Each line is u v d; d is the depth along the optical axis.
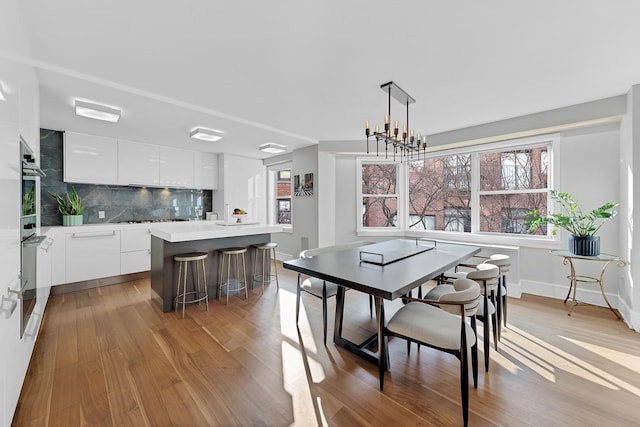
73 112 3.16
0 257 1.26
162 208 5.21
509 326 2.73
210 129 3.87
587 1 1.54
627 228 2.83
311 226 5.02
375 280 1.80
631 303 2.67
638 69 2.31
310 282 2.69
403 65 2.24
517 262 3.60
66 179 3.90
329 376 1.96
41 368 2.03
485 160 4.23
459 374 1.99
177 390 1.81
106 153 4.24
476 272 1.96
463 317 1.52
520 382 1.88
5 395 1.35
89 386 1.84
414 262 2.35
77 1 1.53
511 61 2.18
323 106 3.15
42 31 1.79
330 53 2.07
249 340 2.47
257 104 3.10
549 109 3.24
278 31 1.81
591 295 3.30
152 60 2.16
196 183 5.33
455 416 1.59
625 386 1.84
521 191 3.90
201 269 3.44
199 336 2.54
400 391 1.80
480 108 3.19
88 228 3.90
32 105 2.12
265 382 1.89
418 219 4.93
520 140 3.80
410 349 2.32
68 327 2.72
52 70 2.22
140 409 1.64
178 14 1.64
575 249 3.03
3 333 1.32
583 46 1.97
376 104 3.09
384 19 1.69
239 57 2.12
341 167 5.06
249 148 5.16
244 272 3.59
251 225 4.68
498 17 1.67
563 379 1.91
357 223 5.04
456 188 4.53
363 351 2.18
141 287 4.03
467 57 2.12
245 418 1.58
